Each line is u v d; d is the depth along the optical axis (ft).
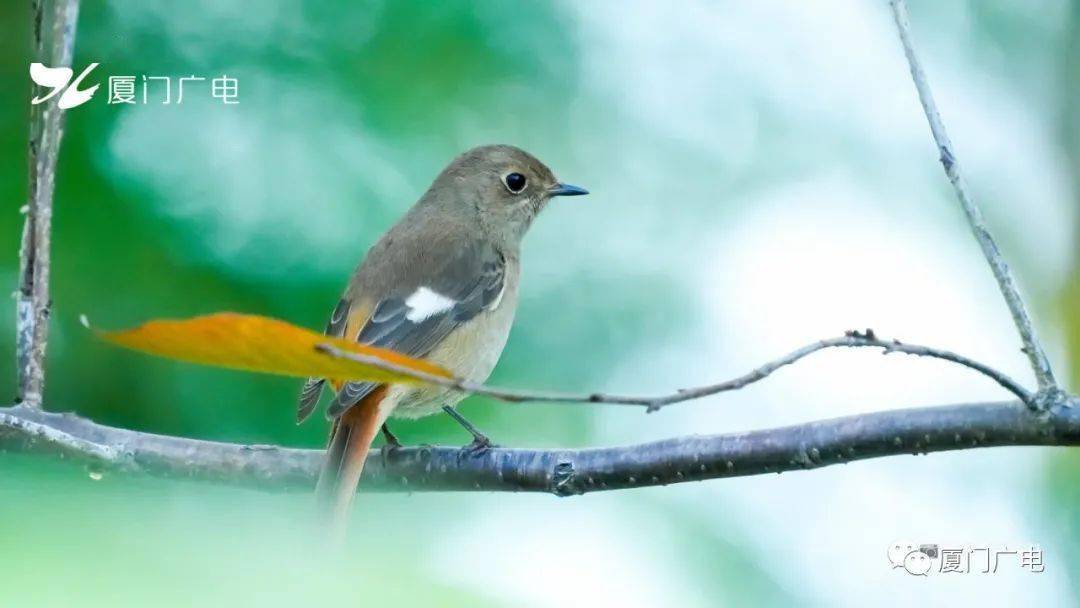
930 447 18.31
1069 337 52.54
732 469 20.24
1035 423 17.07
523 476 22.82
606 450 21.79
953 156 16.46
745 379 13.42
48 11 22.50
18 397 23.03
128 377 33.83
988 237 16.57
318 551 14.17
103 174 34.47
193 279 34.09
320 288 34.53
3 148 35.27
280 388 34.35
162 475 23.63
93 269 33.81
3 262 34.27
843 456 19.22
